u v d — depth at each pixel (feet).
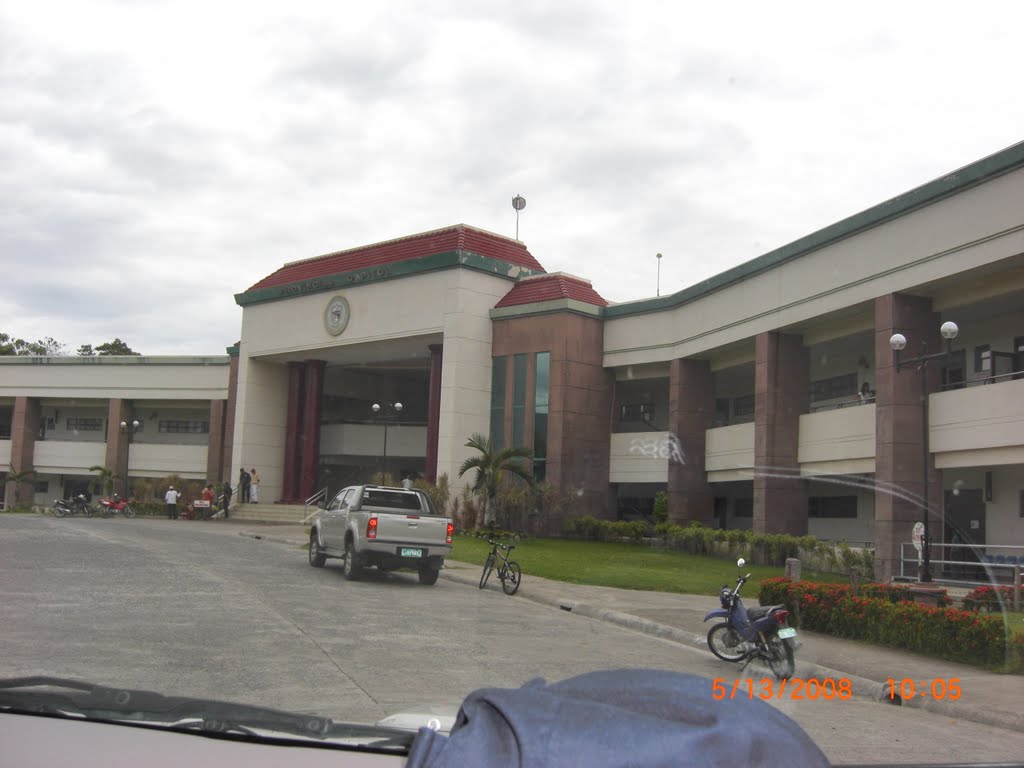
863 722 15.90
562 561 40.50
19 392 160.35
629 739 5.22
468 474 102.89
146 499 140.77
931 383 64.39
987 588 24.12
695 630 26.94
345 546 54.08
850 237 68.59
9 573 43.96
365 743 7.14
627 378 99.71
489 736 5.37
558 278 103.40
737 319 82.12
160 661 23.18
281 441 134.00
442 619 35.19
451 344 104.32
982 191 57.47
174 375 151.53
